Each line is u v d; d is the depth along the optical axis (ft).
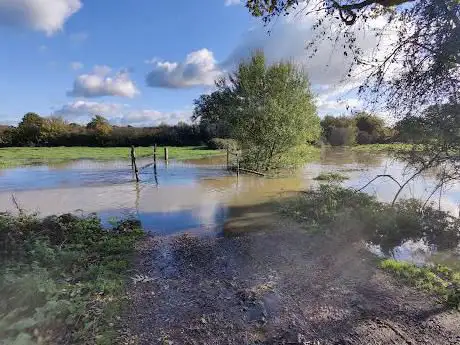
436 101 19.81
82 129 148.66
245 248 22.67
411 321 13.85
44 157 91.81
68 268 18.88
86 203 37.50
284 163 62.64
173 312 14.62
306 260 20.40
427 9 17.69
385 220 26.78
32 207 35.68
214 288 16.87
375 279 17.74
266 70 60.59
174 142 135.74
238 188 46.60
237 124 60.44
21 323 12.30
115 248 22.25
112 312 14.28
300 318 14.14
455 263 20.81
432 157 24.21
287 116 58.54
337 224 26.81
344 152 106.63
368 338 12.76
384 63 20.22
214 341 12.68
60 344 12.07
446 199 37.42
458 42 17.03
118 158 90.22
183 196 41.01
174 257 21.15
